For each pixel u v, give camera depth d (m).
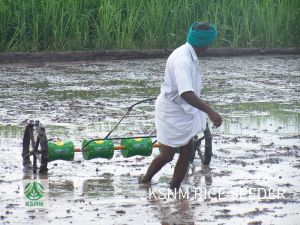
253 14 65.94
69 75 51.94
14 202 23.28
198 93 24.33
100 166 27.92
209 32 23.80
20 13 60.59
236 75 51.94
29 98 42.19
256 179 25.98
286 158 28.83
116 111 38.28
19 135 32.50
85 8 63.06
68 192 24.48
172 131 24.41
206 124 27.47
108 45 62.91
